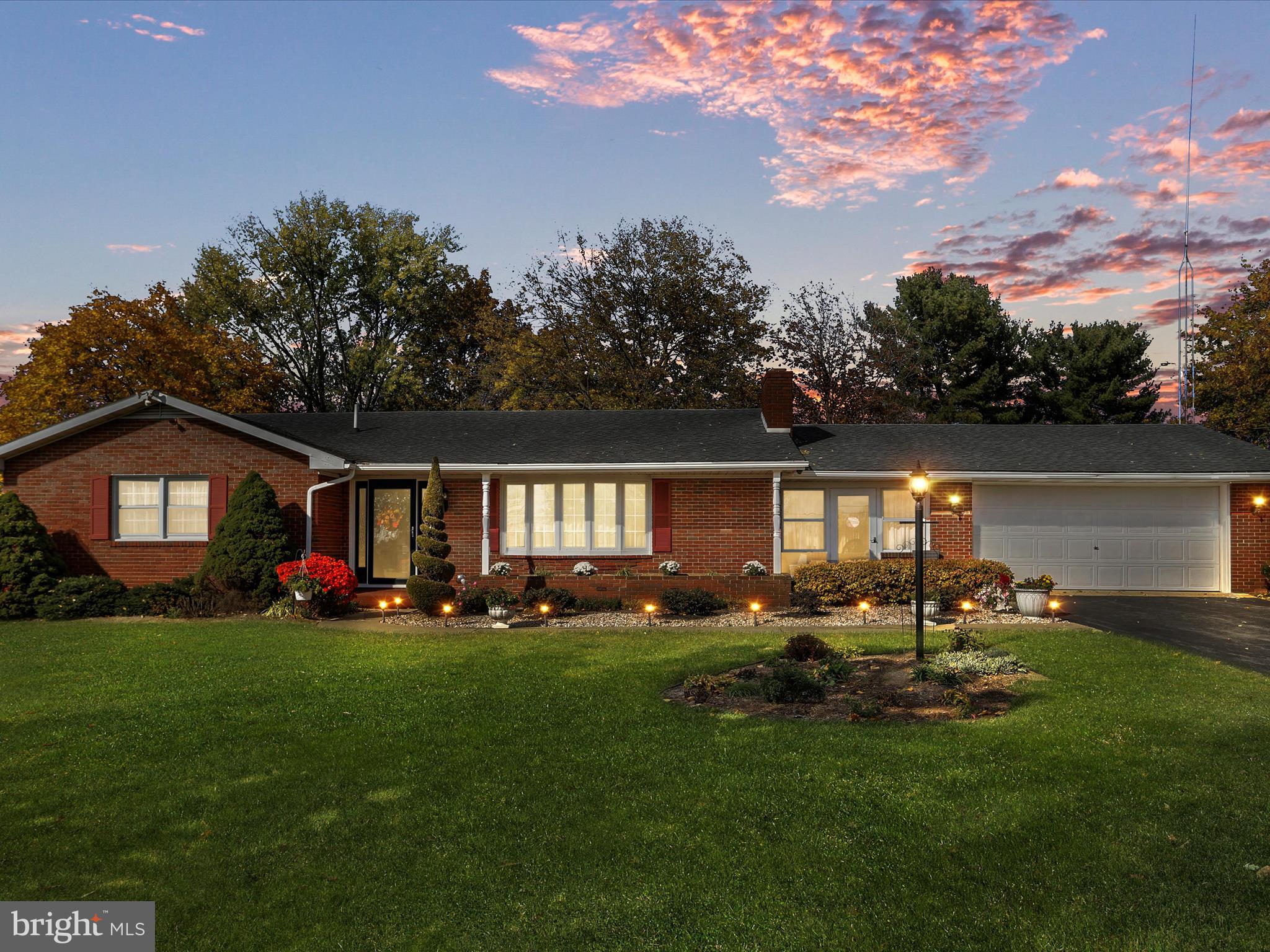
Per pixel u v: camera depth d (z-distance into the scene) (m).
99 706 8.98
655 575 17.84
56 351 27.69
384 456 19.06
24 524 16.58
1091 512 20.61
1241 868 5.02
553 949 4.35
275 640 13.13
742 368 37.47
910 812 5.94
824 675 9.88
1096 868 5.07
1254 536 20.31
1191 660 11.16
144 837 5.67
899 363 39.03
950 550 20.22
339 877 5.11
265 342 40.22
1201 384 34.06
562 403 36.00
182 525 18.09
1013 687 9.62
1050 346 42.94
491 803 6.19
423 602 15.84
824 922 4.56
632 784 6.55
